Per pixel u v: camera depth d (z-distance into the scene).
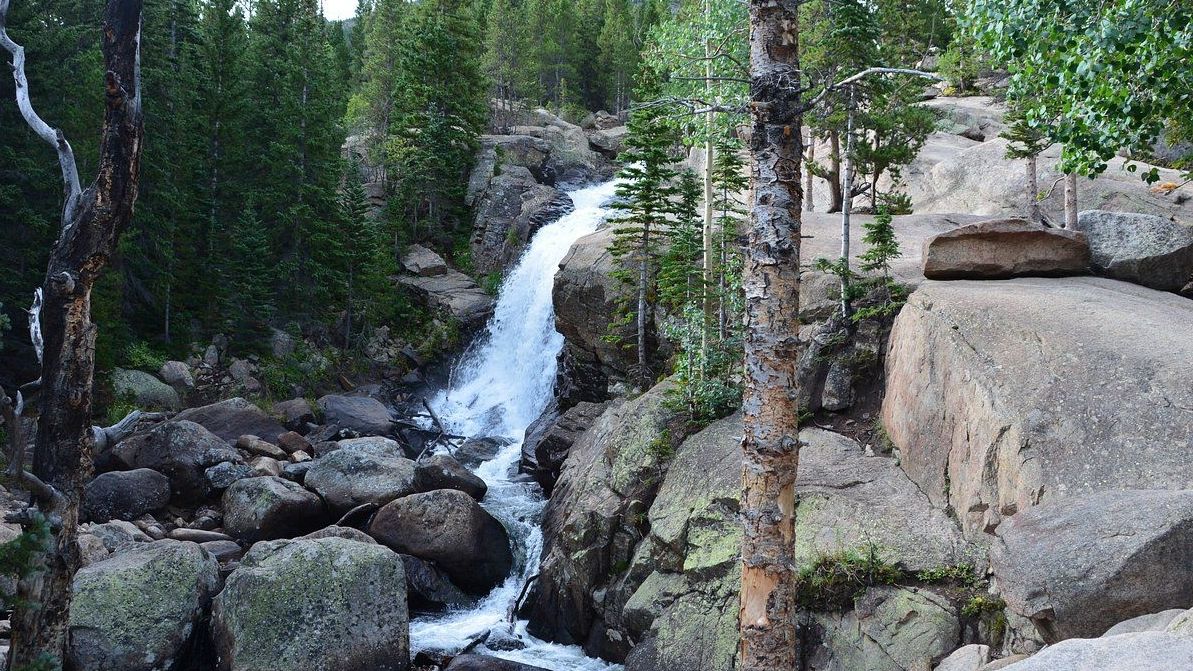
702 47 21.42
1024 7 9.80
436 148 47.94
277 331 38.41
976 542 12.55
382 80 61.59
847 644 12.28
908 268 20.41
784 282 8.21
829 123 25.61
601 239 30.08
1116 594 9.11
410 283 43.50
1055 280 17.56
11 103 30.31
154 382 32.59
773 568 8.09
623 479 18.00
